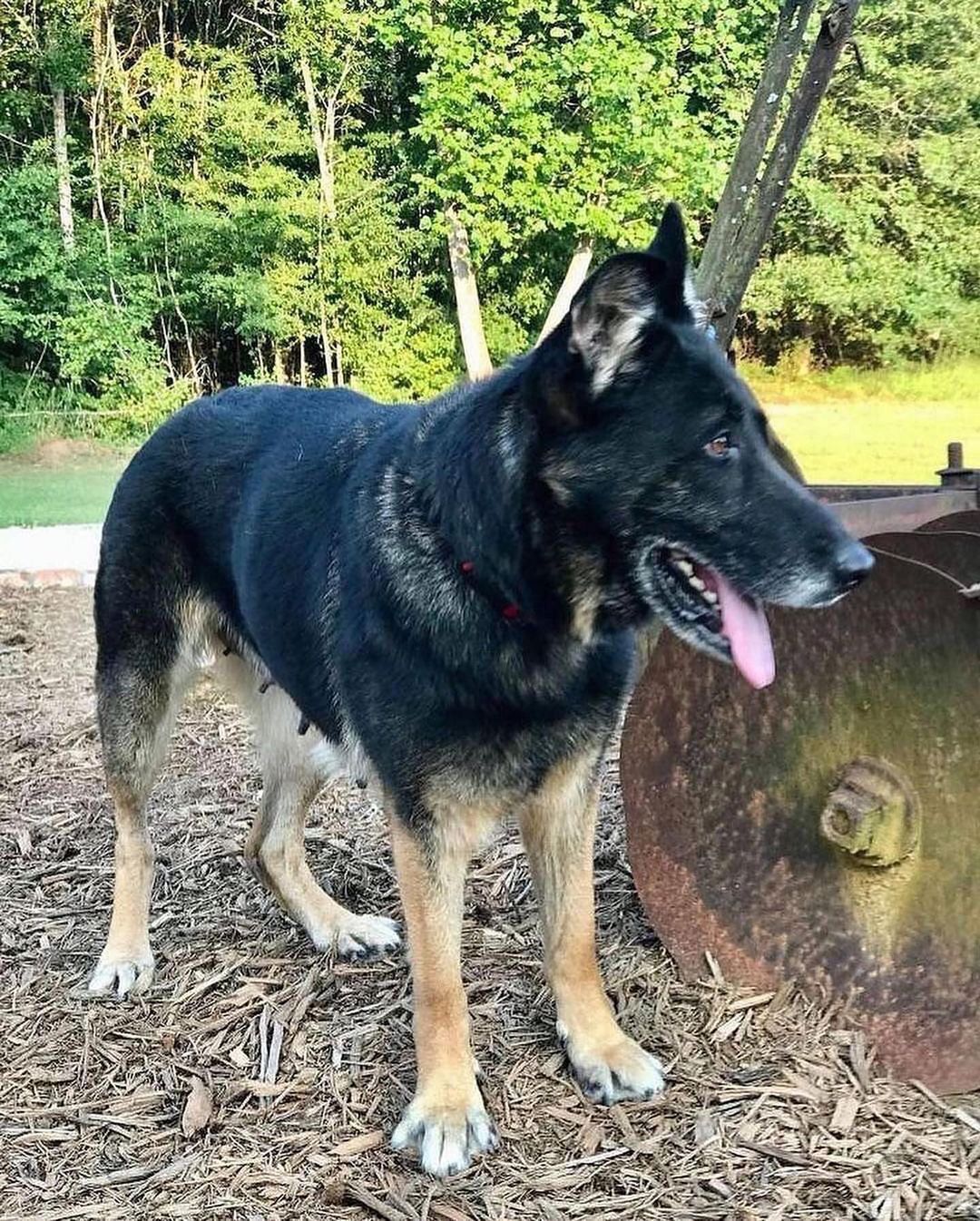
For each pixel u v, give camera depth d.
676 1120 1.11
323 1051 1.25
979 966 1.13
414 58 8.12
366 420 1.30
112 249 8.18
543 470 1.04
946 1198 0.99
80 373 8.11
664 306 1.02
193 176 8.27
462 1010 1.14
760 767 1.28
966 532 1.17
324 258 7.96
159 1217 1.03
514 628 1.06
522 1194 1.04
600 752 1.17
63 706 2.56
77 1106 1.18
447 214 7.57
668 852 1.33
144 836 1.46
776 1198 1.00
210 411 1.48
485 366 7.66
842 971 1.22
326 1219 1.02
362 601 1.12
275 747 1.50
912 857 1.17
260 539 1.32
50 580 3.88
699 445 1.01
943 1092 1.12
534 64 7.37
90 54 8.24
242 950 1.46
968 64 7.75
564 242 7.96
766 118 1.77
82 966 1.45
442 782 1.10
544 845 1.20
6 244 7.94
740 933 1.29
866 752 1.20
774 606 1.18
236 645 1.47
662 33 7.60
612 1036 1.19
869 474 5.59
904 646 1.16
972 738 1.12
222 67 8.19
